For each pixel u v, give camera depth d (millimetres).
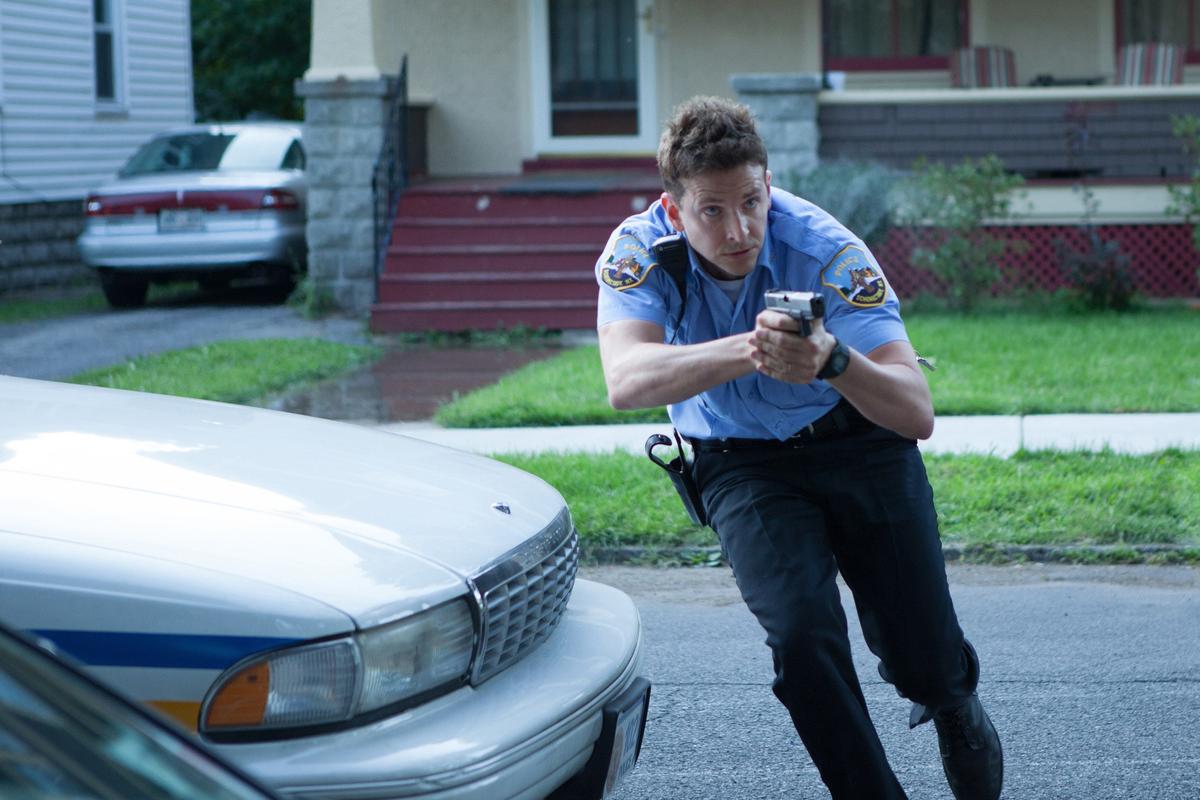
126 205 13422
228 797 1627
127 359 10570
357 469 3209
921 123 12758
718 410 3252
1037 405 8422
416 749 2545
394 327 11773
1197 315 11641
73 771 1559
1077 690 4672
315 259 12922
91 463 2943
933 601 3219
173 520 2705
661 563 6297
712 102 3033
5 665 1662
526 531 3107
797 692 3020
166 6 19438
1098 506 6570
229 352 10680
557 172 14531
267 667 2486
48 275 16812
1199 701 4566
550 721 2773
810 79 12250
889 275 12633
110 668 2467
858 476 3225
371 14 12633
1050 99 12625
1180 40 14227
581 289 11836
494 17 14414
